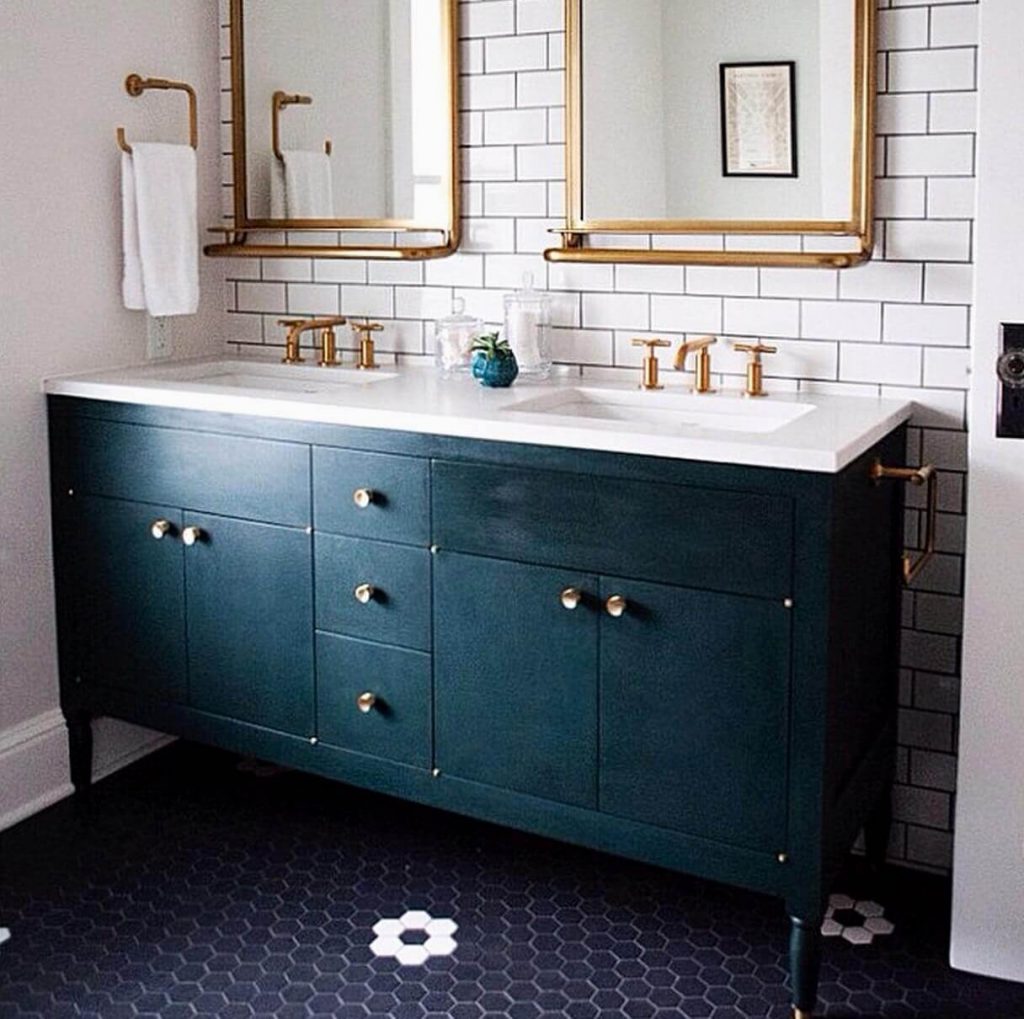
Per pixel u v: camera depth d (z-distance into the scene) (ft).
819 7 8.59
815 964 7.55
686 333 9.46
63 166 9.81
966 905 8.10
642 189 9.30
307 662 9.00
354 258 10.29
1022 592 7.66
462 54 9.89
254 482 8.98
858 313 8.89
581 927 8.62
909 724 9.12
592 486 7.73
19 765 9.95
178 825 9.93
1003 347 7.48
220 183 11.05
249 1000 7.87
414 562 8.43
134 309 10.44
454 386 9.43
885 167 8.65
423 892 9.02
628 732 7.88
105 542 9.78
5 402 9.61
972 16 8.27
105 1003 7.83
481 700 8.35
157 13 10.37
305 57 10.48
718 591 7.46
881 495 8.19
